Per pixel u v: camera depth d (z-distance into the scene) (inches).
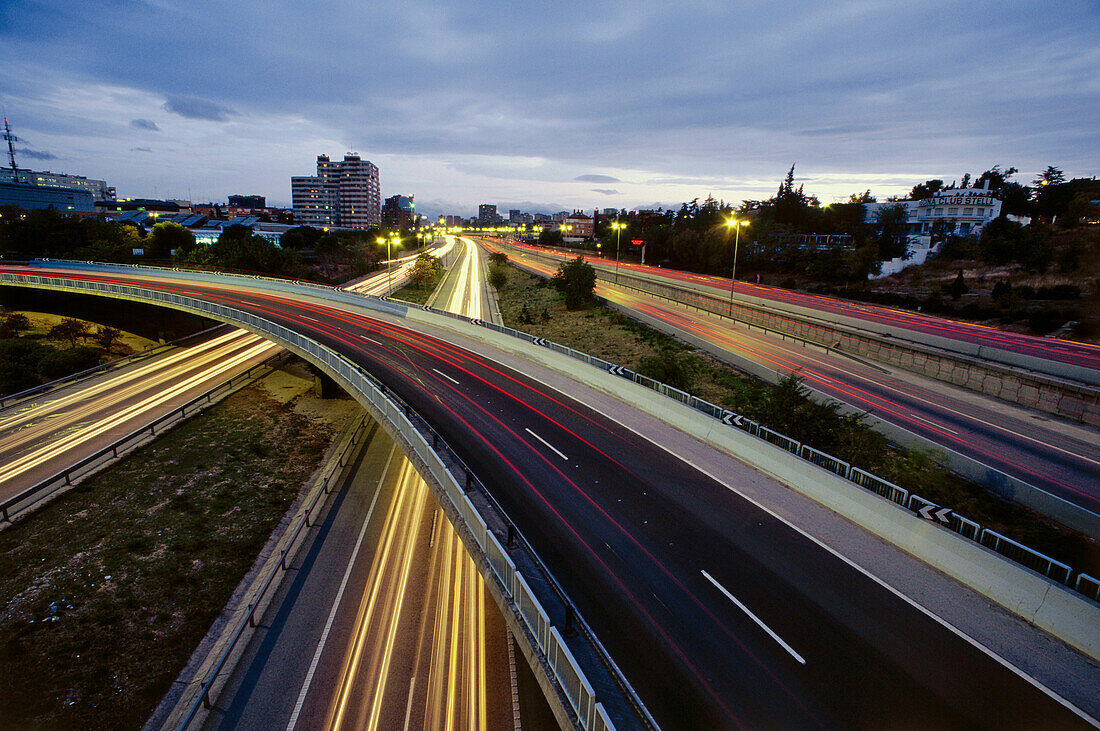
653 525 632.4
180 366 1852.9
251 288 2581.2
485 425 938.7
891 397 1213.7
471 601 788.0
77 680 650.8
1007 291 1958.7
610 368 1198.9
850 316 1916.8
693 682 415.5
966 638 458.6
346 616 757.3
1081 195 3154.5
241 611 774.5
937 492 808.9
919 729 375.6
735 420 889.5
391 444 1338.6
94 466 1136.2
